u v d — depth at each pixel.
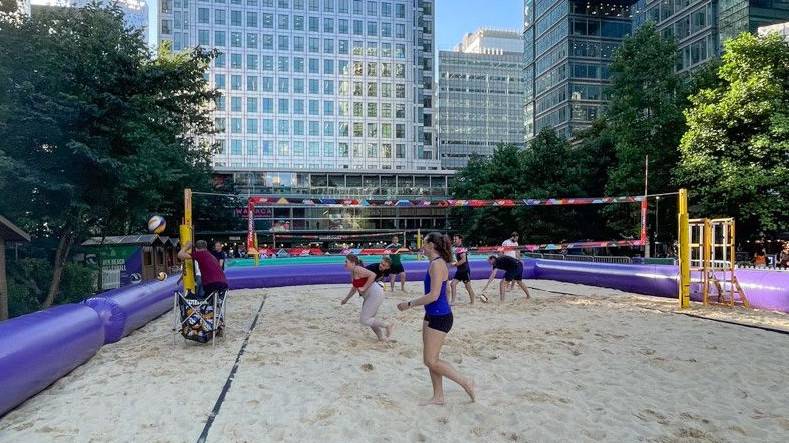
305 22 69.31
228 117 66.44
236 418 4.29
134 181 12.53
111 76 12.07
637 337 7.50
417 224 55.34
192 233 9.52
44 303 12.41
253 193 53.38
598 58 64.25
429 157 75.56
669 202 21.88
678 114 20.75
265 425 4.15
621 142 22.61
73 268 14.54
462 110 128.25
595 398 4.85
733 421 4.30
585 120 63.81
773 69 17.86
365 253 13.29
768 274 10.45
